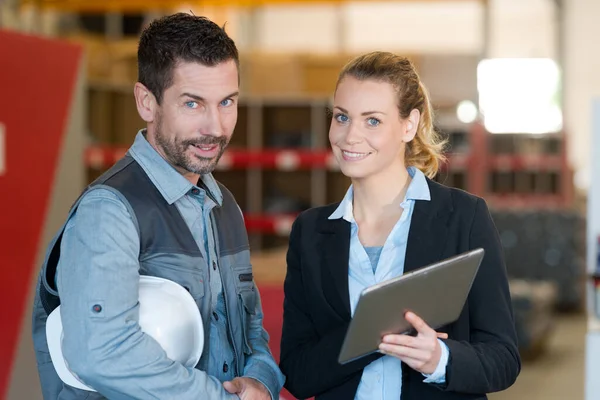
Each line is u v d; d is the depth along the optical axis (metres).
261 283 4.50
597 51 13.45
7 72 3.44
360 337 1.62
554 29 13.69
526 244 7.81
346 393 1.92
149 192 1.79
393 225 1.97
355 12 13.87
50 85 3.66
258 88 7.91
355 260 1.95
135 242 1.73
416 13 13.71
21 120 3.50
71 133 3.83
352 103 1.88
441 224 1.92
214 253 1.90
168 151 1.79
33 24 8.23
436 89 8.38
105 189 1.73
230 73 1.76
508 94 13.96
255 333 2.02
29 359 3.56
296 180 7.61
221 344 1.88
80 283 1.65
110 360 1.63
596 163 3.39
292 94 7.88
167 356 1.69
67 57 3.76
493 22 13.89
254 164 7.27
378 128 1.88
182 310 1.74
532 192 9.58
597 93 13.48
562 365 6.18
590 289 3.37
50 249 1.76
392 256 1.93
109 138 7.11
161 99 1.76
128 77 7.28
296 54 7.93
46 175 3.64
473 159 8.25
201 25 1.75
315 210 2.07
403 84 1.90
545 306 6.73
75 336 1.64
